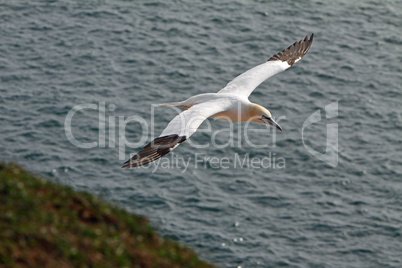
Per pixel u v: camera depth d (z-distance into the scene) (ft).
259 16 219.20
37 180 76.43
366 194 150.92
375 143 167.94
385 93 188.14
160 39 203.00
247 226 138.00
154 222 136.05
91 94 176.65
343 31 215.92
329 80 191.72
